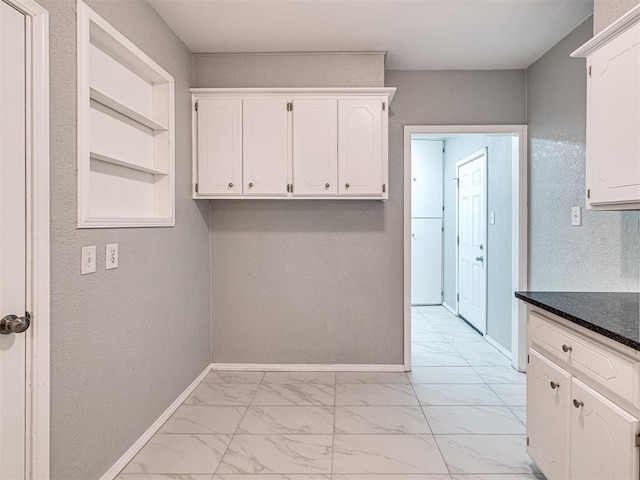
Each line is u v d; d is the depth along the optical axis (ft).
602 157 5.71
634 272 6.48
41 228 4.41
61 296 4.82
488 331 12.95
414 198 18.57
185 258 8.71
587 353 4.61
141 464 6.26
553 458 5.29
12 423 4.19
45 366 4.48
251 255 10.25
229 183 9.09
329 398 8.64
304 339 10.28
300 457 6.43
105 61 6.20
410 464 6.24
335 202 10.18
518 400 8.56
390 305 10.24
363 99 9.05
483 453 6.55
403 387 9.23
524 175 10.19
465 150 15.46
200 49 9.18
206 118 9.09
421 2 7.29
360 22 7.99
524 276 10.19
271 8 7.47
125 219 6.19
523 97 10.27
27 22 4.32
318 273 10.21
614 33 5.39
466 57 9.60
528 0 7.18
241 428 7.37
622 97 5.31
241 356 10.35
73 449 5.06
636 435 3.85
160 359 7.48
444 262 18.51
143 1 6.97
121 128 6.70
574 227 8.11
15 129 4.18
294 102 9.05
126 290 6.31
